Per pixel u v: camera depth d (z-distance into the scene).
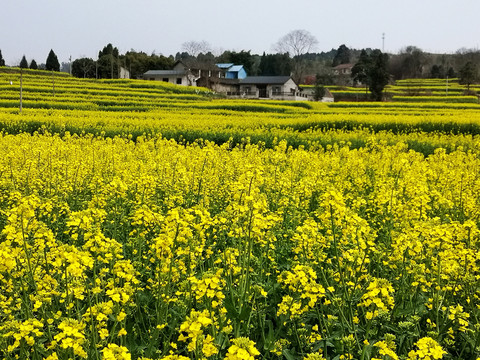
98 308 3.21
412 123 24.50
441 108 43.94
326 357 3.67
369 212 7.93
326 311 4.33
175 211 3.84
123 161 11.58
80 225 3.95
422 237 4.70
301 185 8.08
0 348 3.10
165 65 110.25
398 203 6.86
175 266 4.24
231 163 9.90
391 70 134.88
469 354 4.00
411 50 159.25
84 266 3.46
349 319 4.04
